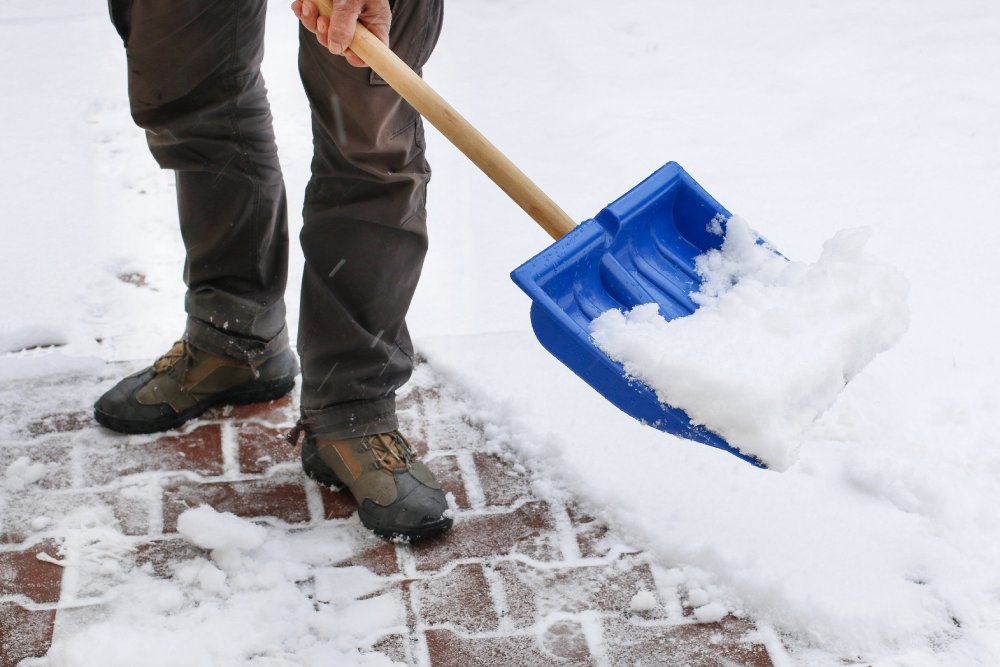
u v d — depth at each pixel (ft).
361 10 6.52
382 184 7.27
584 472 8.32
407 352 8.13
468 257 11.03
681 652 7.06
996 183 12.39
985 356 9.64
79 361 9.27
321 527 7.98
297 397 9.23
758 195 12.17
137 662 6.65
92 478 8.26
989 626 7.18
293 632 7.04
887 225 11.64
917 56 15.17
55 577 7.41
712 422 6.02
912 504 8.05
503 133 13.29
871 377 9.33
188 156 7.85
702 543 7.70
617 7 16.49
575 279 6.84
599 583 7.55
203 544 7.57
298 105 13.65
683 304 7.19
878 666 6.93
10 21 15.28
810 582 7.45
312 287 7.64
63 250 10.75
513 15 16.16
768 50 15.38
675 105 14.01
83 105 13.38
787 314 6.35
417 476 7.98
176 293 10.30
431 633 7.15
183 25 7.14
